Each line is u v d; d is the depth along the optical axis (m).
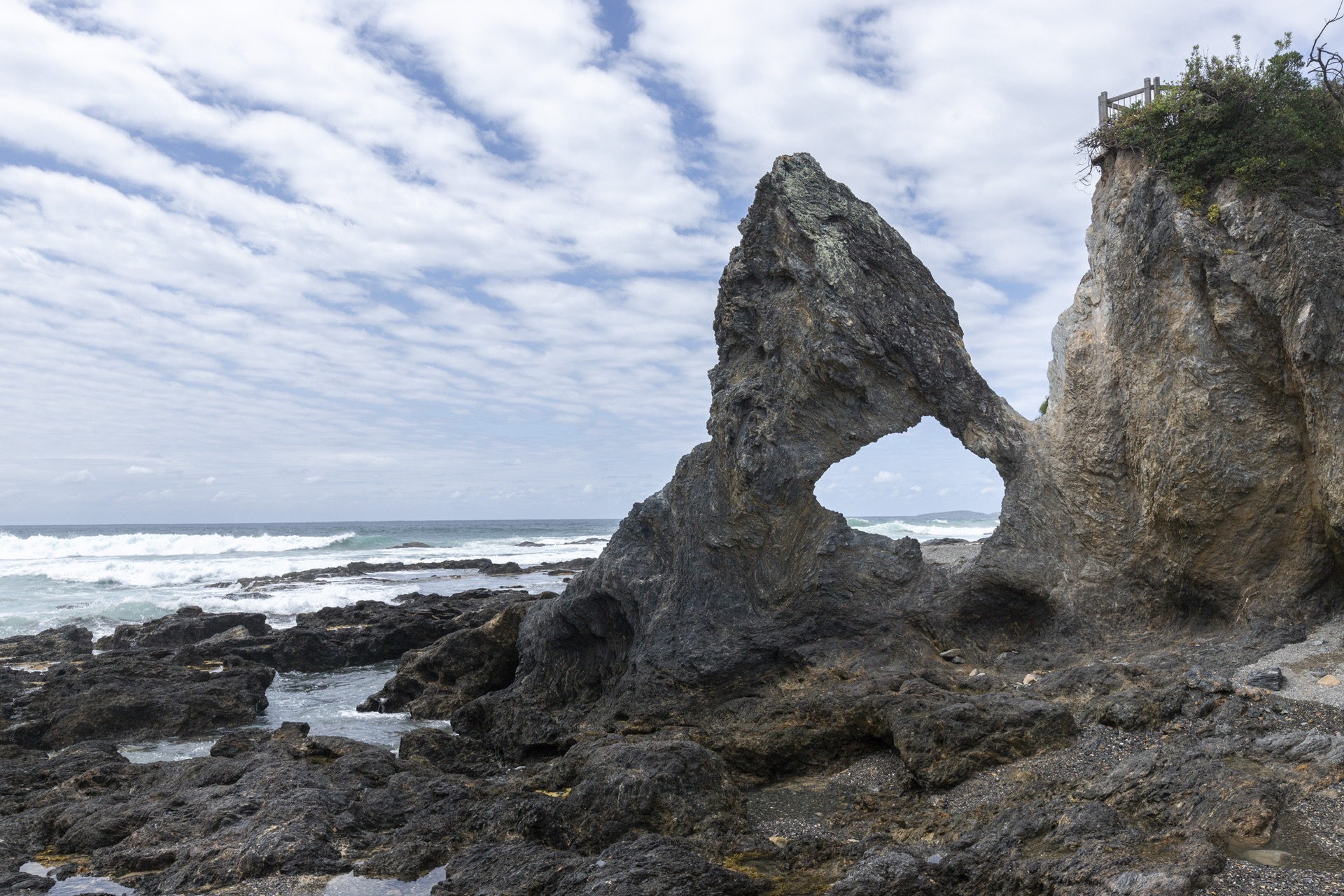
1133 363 17.08
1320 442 14.73
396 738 21.03
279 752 16.30
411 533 132.88
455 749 18.03
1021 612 17.97
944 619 18.00
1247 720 12.09
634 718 18.14
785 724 15.72
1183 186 16.27
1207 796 9.98
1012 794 11.61
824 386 19.00
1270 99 16.23
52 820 13.48
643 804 12.06
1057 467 18.27
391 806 13.30
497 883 10.55
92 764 16.61
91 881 11.62
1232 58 16.77
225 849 11.79
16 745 19.72
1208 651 15.16
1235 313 15.45
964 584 18.00
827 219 19.34
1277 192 15.28
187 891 11.11
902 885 9.34
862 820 12.67
